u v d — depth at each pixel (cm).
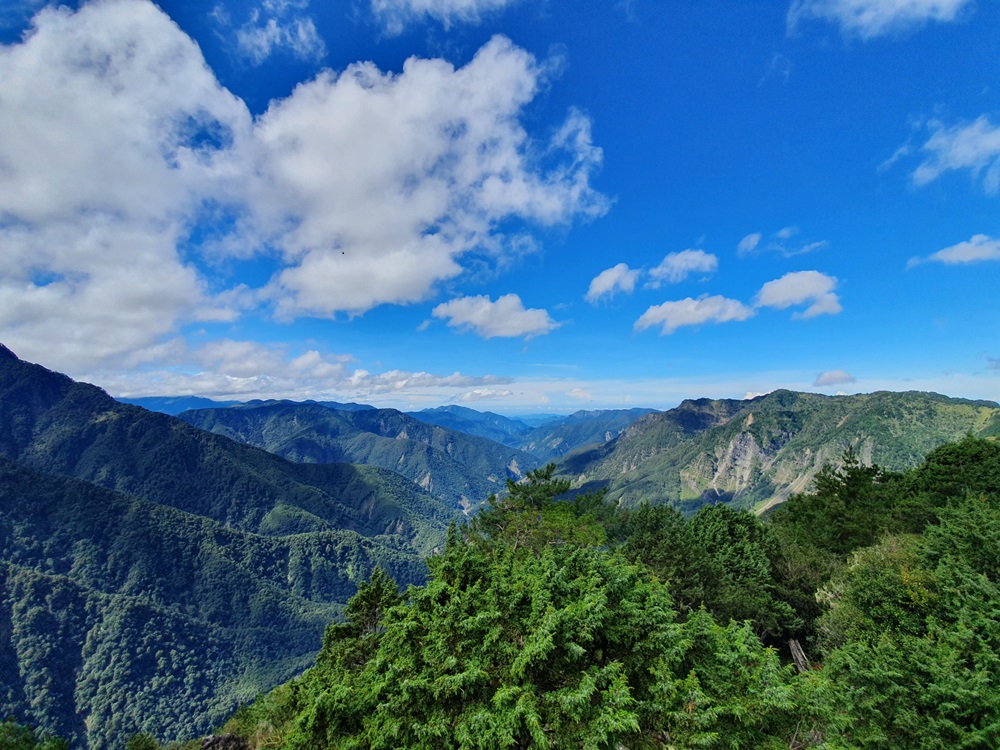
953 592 2027
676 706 1339
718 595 3069
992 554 2206
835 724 1526
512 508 3703
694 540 3769
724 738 1298
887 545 2831
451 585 1752
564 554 2014
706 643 1562
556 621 1398
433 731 1270
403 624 1558
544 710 1302
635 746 1265
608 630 1487
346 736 1414
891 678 1741
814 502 5403
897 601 2208
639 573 2231
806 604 3450
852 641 2102
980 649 1720
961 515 2627
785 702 1311
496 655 1445
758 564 3538
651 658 1459
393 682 1464
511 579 1738
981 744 1530
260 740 2123
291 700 2058
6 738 2014
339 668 1942
